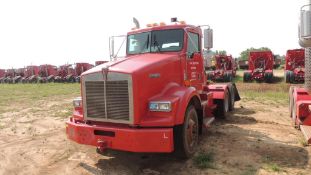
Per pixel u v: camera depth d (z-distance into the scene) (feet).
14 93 70.33
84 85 16.62
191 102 18.88
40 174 16.60
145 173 16.14
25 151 20.72
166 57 18.25
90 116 16.58
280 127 25.03
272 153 18.34
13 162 18.67
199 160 17.29
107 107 15.93
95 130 16.19
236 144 20.26
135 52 21.45
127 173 16.22
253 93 50.29
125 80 15.33
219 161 17.29
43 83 115.14
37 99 54.95
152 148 15.03
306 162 16.83
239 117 29.63
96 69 16.48
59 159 18.86
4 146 22.16
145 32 21.24
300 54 66.44
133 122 15.31
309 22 17.61
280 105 37.01
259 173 15.44
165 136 15.01
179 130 16.90
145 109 15.80
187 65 20.36
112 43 22.57
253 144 20.12
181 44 20.07
